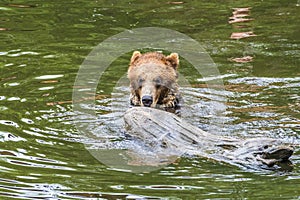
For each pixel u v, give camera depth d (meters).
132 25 19.00
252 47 17.05
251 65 15.75
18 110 12.88
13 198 9.51
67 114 12.75
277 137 11.45
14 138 11.51
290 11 20.11
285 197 9.34
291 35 17.88
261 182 9.84
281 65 15.69
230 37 17.88
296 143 11.17
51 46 17.19
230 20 19.38
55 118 12.52
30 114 12.68
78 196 9.55
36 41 17.59
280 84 14.45
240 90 14.16
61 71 15.35
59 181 9.99
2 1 21.50
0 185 9.88
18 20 19.55
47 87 14.27
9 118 12.42
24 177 10.12
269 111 12.84
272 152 10.34
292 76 14.92
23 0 21.64
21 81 14.63
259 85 14.44
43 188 9.79
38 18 19.75
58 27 18.83
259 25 18.83
